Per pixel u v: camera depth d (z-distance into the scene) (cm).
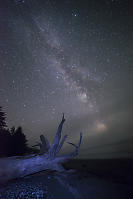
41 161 568
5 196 296
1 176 426
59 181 391
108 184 326
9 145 1266
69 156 661
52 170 545
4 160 527
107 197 262
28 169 508
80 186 329
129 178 356
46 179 427
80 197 270
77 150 685
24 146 1345
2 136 1306
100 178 371
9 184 386
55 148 634
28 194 303
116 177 363
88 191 294
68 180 389
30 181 414
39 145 682
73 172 469
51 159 602
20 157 590
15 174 465
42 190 327
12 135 1393
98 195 271
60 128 682
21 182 406
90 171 450
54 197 281
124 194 267
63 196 280
